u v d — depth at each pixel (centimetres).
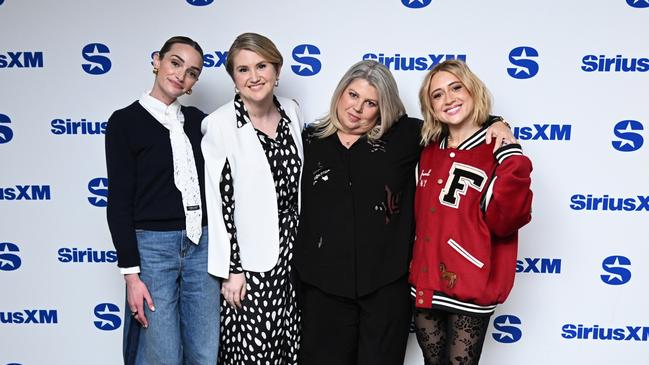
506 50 172
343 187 137
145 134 136
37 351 195
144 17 174
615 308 185
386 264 138
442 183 130
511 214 120
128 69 177
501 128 128
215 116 138
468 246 127
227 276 140
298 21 174
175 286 145
